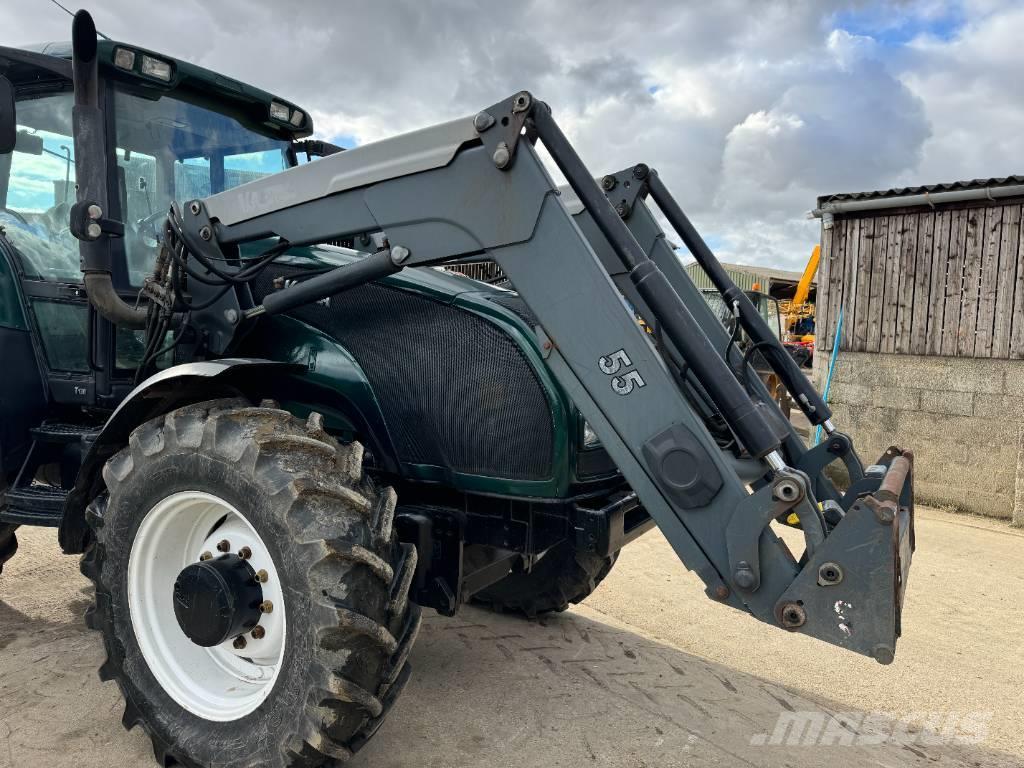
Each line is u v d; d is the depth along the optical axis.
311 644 1.88
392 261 2.18
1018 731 2.77
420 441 2.47
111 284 2.52
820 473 2.67
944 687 3.11
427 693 2.77
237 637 2.18
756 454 1.86
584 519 2.27
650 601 3.96
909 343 6.73
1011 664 3.38
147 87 2.95
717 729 2.63
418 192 2.13
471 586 2.58
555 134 1.99
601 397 1.98
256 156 3.41
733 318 2.76
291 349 2.62
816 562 1.77
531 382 2.33
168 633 2.29
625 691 2.87
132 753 2.30
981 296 6.34
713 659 3.27
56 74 2.86
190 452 2.10
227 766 2.02
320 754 1.92
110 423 2.31
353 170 2.22
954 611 4.06
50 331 2.97
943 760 2.54
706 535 1.89
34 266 2.96
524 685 2.88
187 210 2.54
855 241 7.04
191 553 2.34
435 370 2.44
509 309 2.42
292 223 2.35
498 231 2.03
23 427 2.92
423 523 2.27
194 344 2.71
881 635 1.72
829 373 7.18
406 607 2.12
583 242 1.97
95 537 2.37
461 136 2.05
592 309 1.97
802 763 2.45
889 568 1.71
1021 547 5.38
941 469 6.58
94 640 3.06
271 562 2.06
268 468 1.97
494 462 2.38
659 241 2.99
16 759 2.24
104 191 2.39
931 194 6.39
